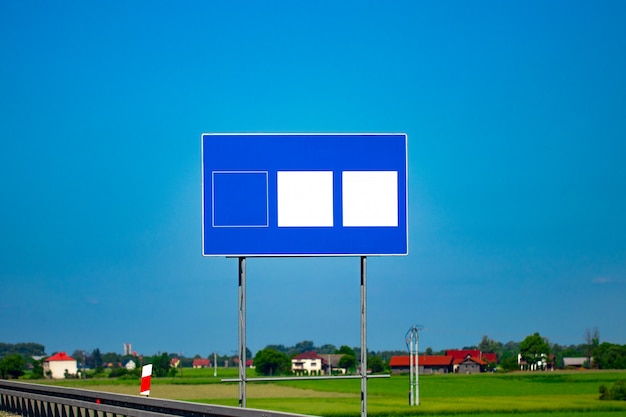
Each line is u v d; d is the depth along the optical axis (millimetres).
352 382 110625
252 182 23453
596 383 94312
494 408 51875
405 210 23578
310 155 23547
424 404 58438
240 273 23281
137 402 20406
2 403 31188
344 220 23500
